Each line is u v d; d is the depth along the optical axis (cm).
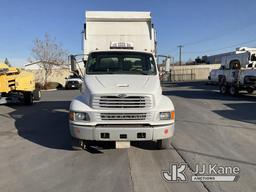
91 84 618
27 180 491
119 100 566
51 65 4400
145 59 738
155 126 571
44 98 2045
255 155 611
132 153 625
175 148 662
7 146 702
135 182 475
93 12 922
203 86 3312
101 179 489
